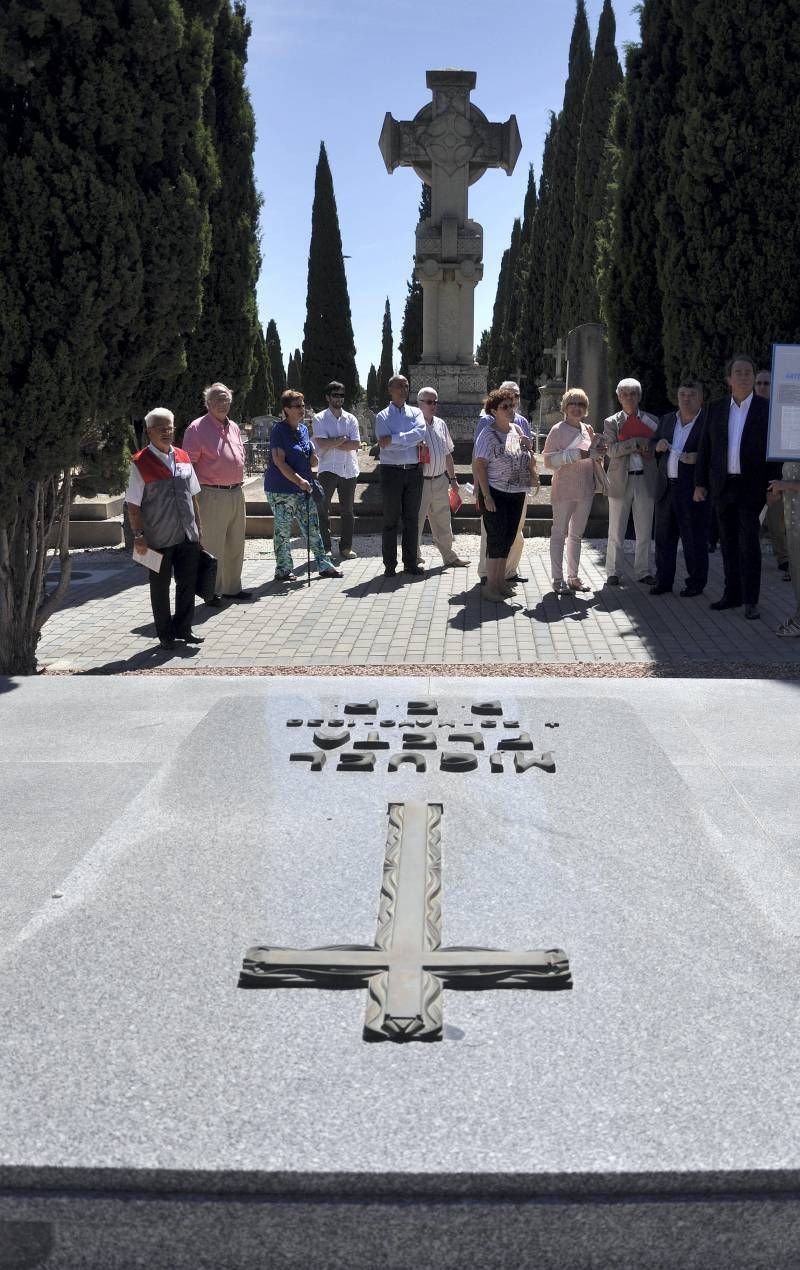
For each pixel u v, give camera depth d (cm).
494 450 946
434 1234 198
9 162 644
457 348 1914
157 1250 200
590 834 320
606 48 2808
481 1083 216
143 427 1308
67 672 755
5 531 710
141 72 685
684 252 1154
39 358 661
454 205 1877
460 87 1838
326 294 3894
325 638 854
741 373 846
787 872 301
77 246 666
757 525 865
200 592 848
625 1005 240
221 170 1298
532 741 396
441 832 321
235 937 266
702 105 1101
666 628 862
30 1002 241
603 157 2802
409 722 418
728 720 437
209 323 1317
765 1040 228
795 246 1102
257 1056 224
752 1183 196
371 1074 218
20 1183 198
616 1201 197
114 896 286
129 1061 222
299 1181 195
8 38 625
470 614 929
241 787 356
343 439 1219
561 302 3422
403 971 250
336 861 304
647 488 1012
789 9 1048
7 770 378
